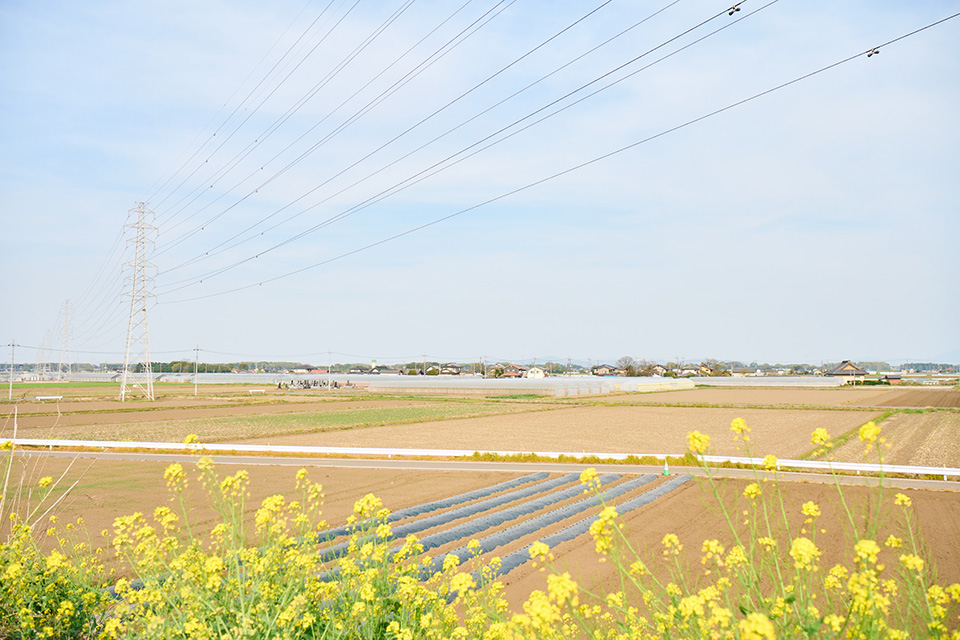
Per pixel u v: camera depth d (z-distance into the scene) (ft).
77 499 58.23
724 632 10.42
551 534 47.03
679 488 65.87
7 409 194.39
